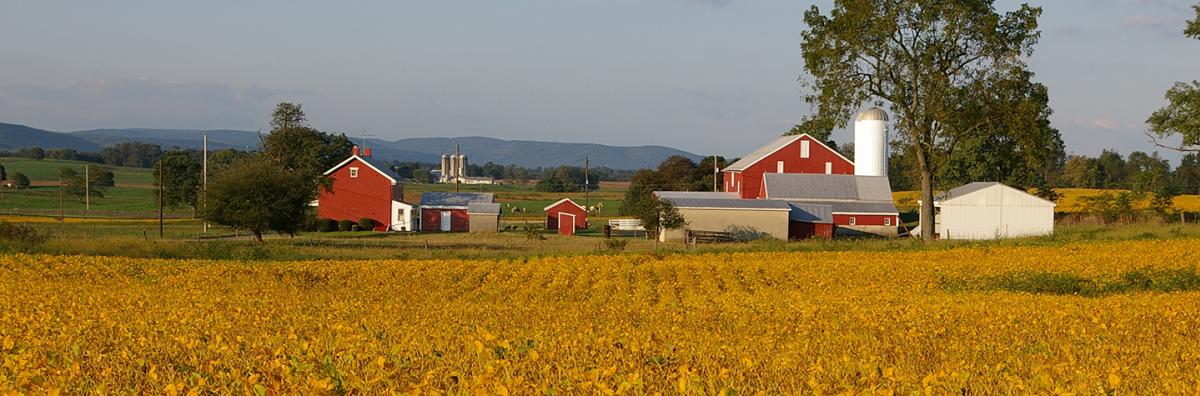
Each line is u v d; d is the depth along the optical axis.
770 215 68.81
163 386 10.42
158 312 18.86
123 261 37.06
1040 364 12.60
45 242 44.38
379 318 18.41
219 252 43.12
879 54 53.53
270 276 33.47
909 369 12.12
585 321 19.27
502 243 59.22
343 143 122.25
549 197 171.00
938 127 54.78
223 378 10.64
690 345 14.16
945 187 83.25
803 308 21.38
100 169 156.62
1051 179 154.00
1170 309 20.44
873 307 21.73
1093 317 18.97
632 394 9.37
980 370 11.90
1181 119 70.75
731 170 87.56
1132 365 13.11
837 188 76.12
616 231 82.69
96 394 9.93
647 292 28.80
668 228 66.06
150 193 140.00
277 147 104.88
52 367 11.26
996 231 62.81
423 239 63.91
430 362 11.48
